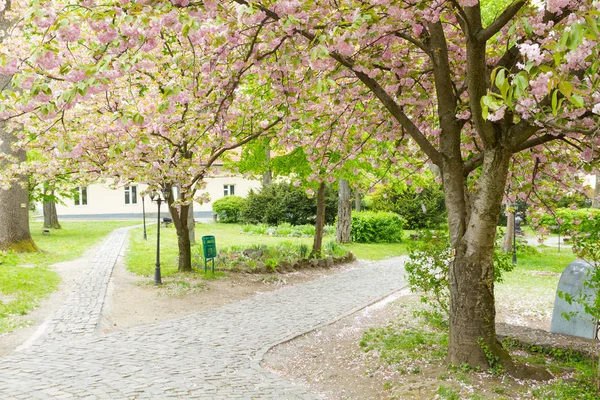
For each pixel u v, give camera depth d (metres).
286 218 31.47
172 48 8.66
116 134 8.03
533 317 9.18
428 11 5.02
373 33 4.94
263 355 6.93
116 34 4.14
